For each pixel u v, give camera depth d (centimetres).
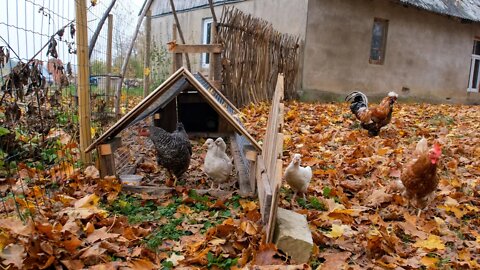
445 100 793
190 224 164
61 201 174
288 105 515
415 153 195
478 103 857
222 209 180
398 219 181
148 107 212
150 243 146
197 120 365
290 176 183
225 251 142
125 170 232
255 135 334
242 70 466
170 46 401
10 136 203
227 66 441
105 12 317
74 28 210
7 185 185
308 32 586
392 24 679
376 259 144
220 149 196
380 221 174
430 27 733
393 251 151
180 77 195
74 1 208
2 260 119
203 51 403
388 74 691
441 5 726
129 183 205
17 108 191
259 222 161
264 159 180
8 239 129
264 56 503
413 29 709
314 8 585
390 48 686
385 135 354
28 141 224
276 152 142
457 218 184
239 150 281
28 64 182
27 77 183
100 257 132
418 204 183
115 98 354
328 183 219
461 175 241
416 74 732
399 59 702
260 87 504
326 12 598
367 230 164
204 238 150
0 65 170
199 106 363
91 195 174
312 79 604
